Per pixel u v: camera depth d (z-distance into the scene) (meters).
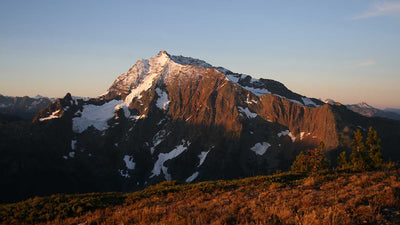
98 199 24.55
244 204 16.72
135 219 16.75
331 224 11.17
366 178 18.64
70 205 22.83
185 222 14.25
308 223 11.47
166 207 19.39
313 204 14.62
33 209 22.39
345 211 12.68
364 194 15.04
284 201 15.93
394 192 14.13
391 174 19.34
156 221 15.32
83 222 18.73
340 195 15.36
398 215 11.55
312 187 19.50
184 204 19.81
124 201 24.61
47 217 20.77
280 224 12.29
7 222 20.56
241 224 12.95
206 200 20.55
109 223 16.77
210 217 14.68
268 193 19.19
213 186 24.97
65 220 19.98
